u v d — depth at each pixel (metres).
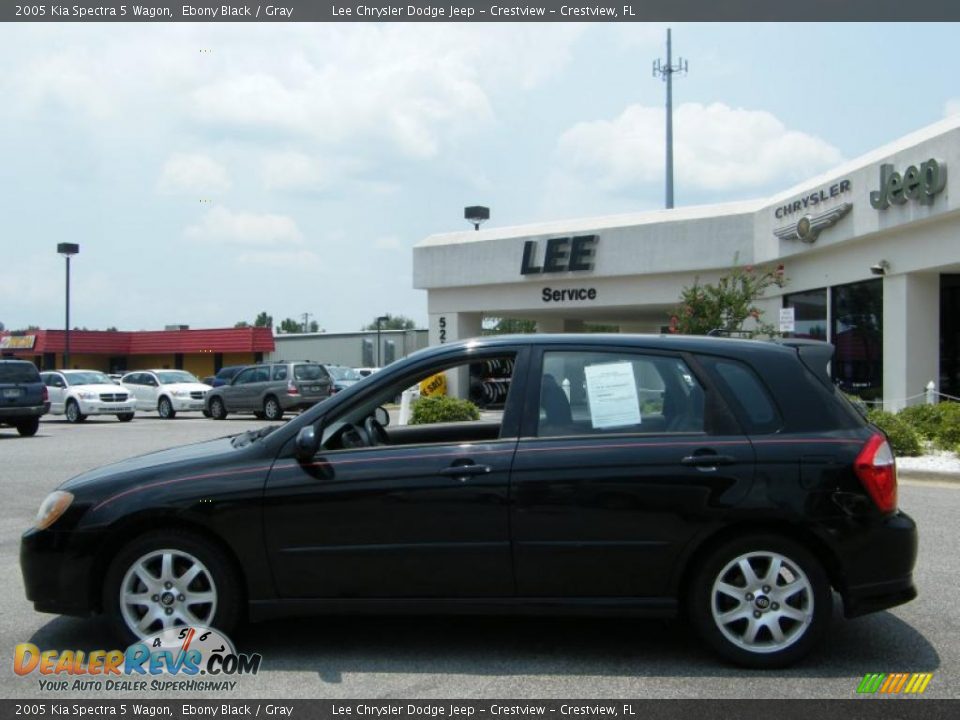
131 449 16.67
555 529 4.61
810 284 20.47
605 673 4.60
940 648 4.96
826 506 4.52
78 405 26.47
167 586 4.79
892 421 12.80
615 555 4.59
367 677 4.57
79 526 4.80
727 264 22.89
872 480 4.57
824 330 20.06
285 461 4.82
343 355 58.94
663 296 24.33
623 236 24.62
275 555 4.71
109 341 55.75
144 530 4.85
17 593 6.22
